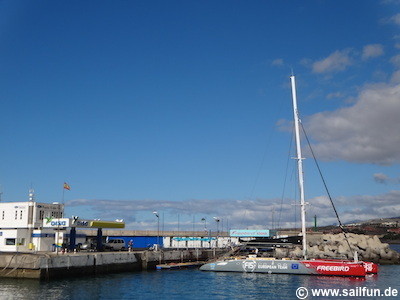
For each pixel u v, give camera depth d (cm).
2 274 5988
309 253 9275
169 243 11281
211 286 5900
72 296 4897
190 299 4978
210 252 9875
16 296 4831
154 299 4944
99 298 4866
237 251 9631
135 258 7688
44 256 5906
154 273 7362
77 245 8388
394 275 7338
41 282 5744
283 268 7044
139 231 11825
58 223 7725
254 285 5966
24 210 7988
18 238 7631
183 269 8062
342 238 11406
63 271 6131
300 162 7531
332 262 6788
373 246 10975
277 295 5234
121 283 6009
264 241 10206
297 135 7656
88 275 6556
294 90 7819
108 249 8894
